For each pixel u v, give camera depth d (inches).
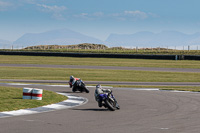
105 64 6491.1
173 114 1459.2
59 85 3307.1
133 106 1781.5
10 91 2244.1
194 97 2327.8
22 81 3730.3
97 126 1125.1
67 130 1045.2
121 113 1482.5
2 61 7130.9
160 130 1063.0
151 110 1604.3
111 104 1579.7
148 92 2723.9
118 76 4485.7
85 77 4313.5
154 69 5595.5
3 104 1633.9
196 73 5000.0
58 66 6058.1
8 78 4126.5
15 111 1466.5
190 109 1653.5
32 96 1907.0
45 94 2218.3
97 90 1609.3
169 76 4566.9
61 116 1354.6
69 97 2218.3
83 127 1102.4
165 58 7701.8
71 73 4825.3
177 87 3240.7
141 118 1327.5
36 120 1232.8
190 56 7539.4
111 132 1021.8
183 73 4992.6
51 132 1008.9
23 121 1203.2
